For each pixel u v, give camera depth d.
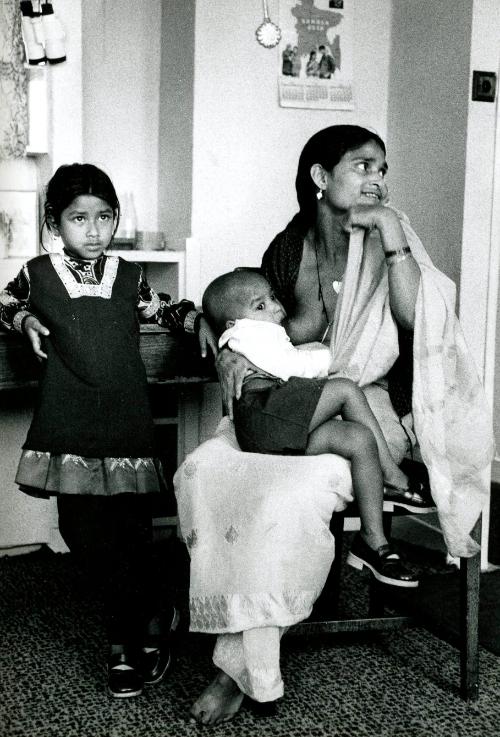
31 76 3.06
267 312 2.34
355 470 2.13
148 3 3.64
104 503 2.23
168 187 3.64
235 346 2.26
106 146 3.65
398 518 3.63
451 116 3.15
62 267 2.20
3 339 2.40
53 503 3.38
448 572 3.20
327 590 2.57
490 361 3.14
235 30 3.37
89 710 2.11
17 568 3.16
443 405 2.24
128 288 2.26
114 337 2.19
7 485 3.30
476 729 2.07
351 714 2.13
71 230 2.18
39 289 2.18
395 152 3.54
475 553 2.21
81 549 2.23
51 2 3.06
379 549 2.13
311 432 2.17
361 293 2.38
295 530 2.03
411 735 2.03
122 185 3.69
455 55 3.12
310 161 2.53
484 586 3.04
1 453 3.27
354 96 3.56
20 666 2.34
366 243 2.40
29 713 2.09
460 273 3.10
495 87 3.06
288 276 2.61
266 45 2.88
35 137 3.10
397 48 3.51
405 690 2.26
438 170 3.24
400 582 2.09
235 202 3.47
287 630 2.23
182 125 3.46
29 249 3.22
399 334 2.40
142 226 3.74
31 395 3.28
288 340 2.34
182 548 3.39
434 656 2.48
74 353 2.14
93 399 2.14
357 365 2.34
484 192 3.09
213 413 3.53
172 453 3.48
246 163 3.46
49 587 2.96
